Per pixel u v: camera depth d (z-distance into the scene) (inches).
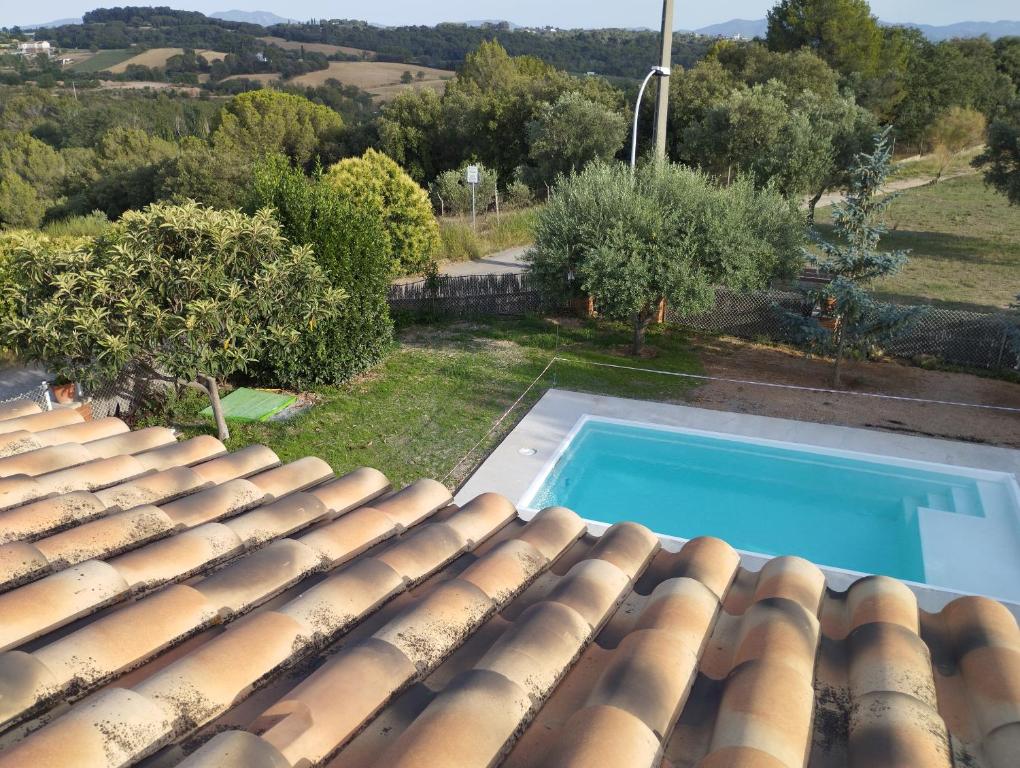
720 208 636.1
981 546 413.7
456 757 79.3
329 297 501.4
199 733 86.8
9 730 84.9
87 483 166.1
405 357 701.3
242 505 162.4
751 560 391.5
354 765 83.9
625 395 617.9
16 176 2036.2
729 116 1272.1
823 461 516.1
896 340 703.1
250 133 2187.5
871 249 623.5
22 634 104.0
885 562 419.2
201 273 434.0
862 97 1910.7
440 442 523.5
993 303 842.2
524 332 781.9
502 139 1831.9
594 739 81.7
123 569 122.9
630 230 640.4
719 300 780.0
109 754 78.5
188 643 107.2
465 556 145.8
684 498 491.5
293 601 114.1
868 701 94.8
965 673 105.3
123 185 1897.1
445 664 105.2
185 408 562.9
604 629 118.1
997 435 536.7
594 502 486.9
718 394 619.5
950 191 1626.5
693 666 103.2
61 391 502.6
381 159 1000.9
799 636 108.7
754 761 79.1
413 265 992.2
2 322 424.5
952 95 2017.7
